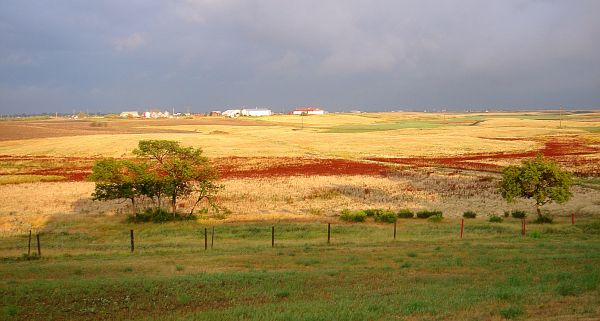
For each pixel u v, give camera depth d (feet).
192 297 53.06
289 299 51.44
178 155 151.02
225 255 81.51
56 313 48.29
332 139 433.07
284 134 488.44
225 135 472.03
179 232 116.67
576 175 218.79
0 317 46.83
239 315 44.45
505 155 312.50
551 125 654.12
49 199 173.68
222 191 188.85
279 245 94.99
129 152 336.49
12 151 352.69
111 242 106.22
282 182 212.43
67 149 354.74
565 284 51.06
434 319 40.24
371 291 53.36
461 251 81.35
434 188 194.59
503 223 122.31
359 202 168.35
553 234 103.19
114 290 55.62
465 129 572.51
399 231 111.86
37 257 84.79
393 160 294.46
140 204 163.32
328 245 92.53
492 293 49.08
